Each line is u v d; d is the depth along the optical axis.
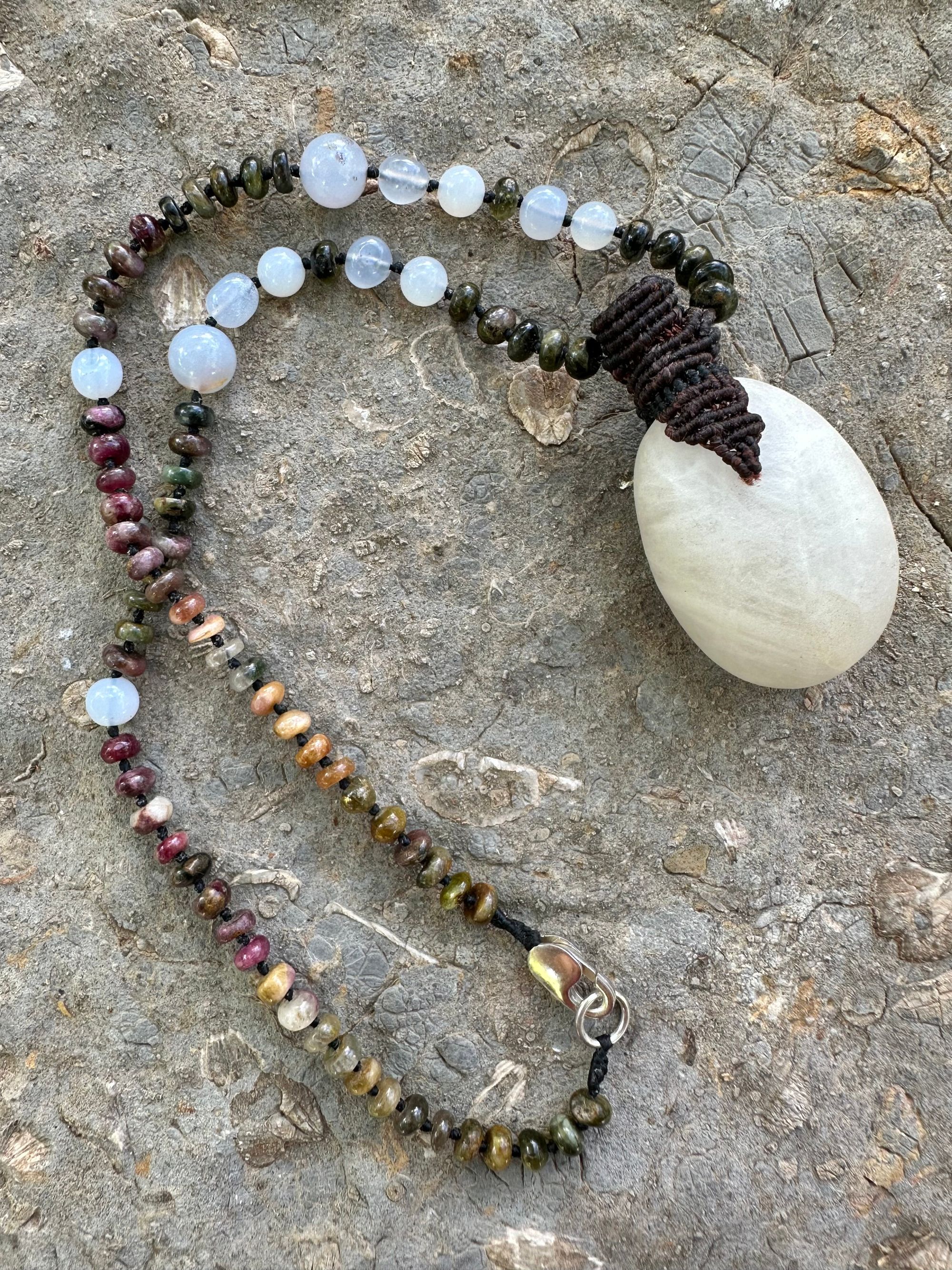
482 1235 0.16
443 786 0.17
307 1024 0.16
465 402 0.17
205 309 0.18
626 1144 0.16
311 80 0.18
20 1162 0.16
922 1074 0.17
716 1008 0.17
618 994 0.17
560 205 0.17
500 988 0.17
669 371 0.15
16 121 0.17
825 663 0.16
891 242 0.17
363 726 0.17
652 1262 0.16
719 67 0.18
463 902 0.17
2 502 0.17
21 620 0.17
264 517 0.17
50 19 0.17
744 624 0.15
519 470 0.17
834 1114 0.16
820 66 0.17
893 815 0.17
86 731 0.17
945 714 0.17
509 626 0.17
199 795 0.17
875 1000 0.17
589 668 0.17
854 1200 0.16
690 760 0.17
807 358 0.17
